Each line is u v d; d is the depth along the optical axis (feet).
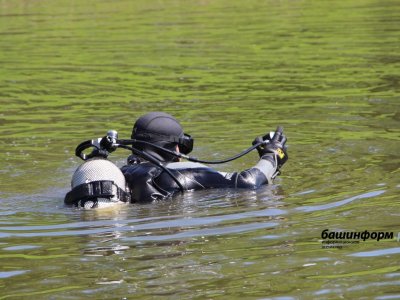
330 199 69.67
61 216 66.90
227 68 150.71
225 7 256.73
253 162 86.53
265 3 265.34
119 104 120.67
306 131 99.50
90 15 241.35
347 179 76.74
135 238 59.93
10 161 88.69
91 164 69.67
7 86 139.03
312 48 171.53
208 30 204.54
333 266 52.90
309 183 75.56
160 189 70.54
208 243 58.34
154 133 72.49
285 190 72.95
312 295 48.24
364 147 90.22
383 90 125.08
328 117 107.14
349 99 119.14
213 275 51.67
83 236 60.95
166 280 51.08
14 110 118.21
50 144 96.63
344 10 240.32
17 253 57.57
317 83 132.98
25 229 63.41
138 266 53.67
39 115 114.11
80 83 139.95
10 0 276.62
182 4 265.95
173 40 188.14
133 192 70.54
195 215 65.46
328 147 90.84
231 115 110.42
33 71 153.79
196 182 71.67
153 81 139.74
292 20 220.64
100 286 50.42
